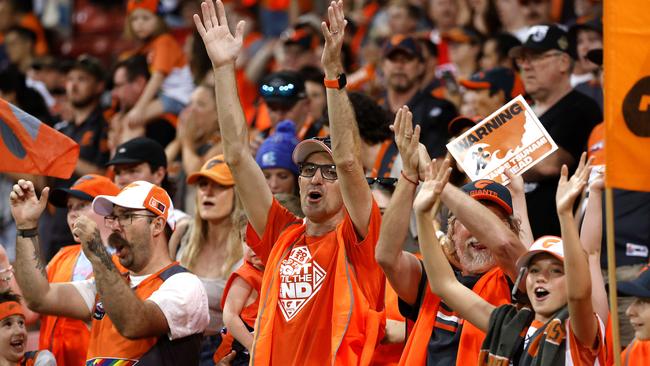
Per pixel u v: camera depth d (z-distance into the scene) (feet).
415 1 100.53
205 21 52.11
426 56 77.46
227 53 51.52
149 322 51.98
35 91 96.43
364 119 63.93
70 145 57.41
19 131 56.44
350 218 49.08
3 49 115.75
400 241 47.44
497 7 87.81
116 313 51.19
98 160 86.63
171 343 53.31
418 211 46.55
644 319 47.03
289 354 48.75
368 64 91.15
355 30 101.35
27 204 55.67
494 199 48.80
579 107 65.51
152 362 52.85
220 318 60.29
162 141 86.89
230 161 51.26
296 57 89.81
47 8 130.62
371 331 48.08
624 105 43.27
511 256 46.75
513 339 44.19
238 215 61.87
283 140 64.28
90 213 64.13
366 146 64.13
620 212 61.72
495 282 48.14
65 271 62.75
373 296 49.19
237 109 51.37
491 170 50.47
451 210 47.55
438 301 48.78
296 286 49.44
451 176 63.72
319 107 81.05
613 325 42.83
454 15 94.32
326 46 48.14
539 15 86.22
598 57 72.49
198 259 63.31
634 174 43.16
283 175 63.72
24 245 55.31
